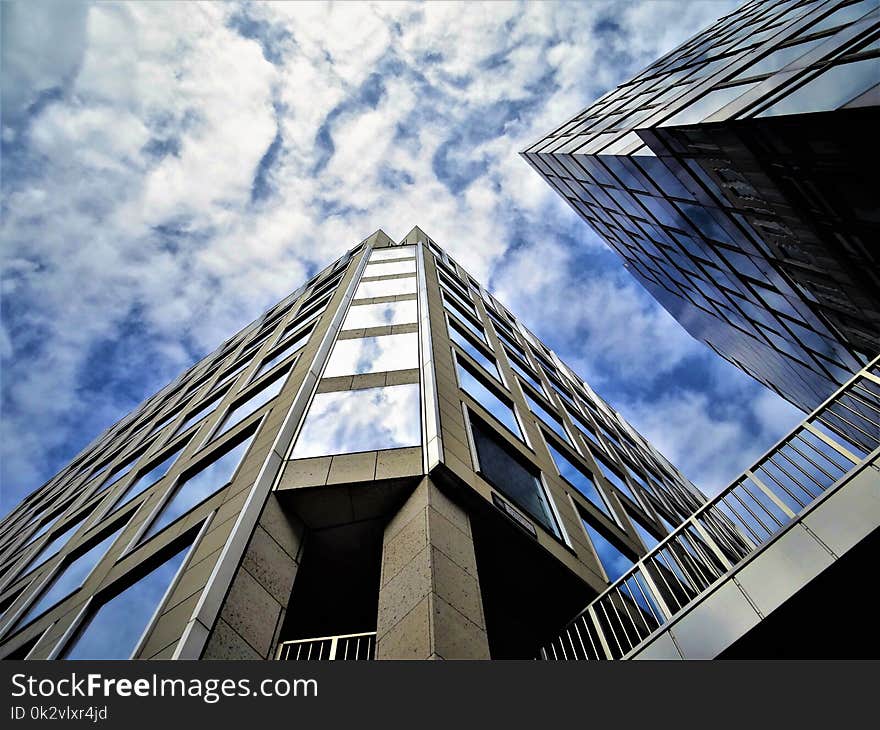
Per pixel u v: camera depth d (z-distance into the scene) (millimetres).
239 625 9242
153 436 27234
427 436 14172
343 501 12555
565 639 13445
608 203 22016
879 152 9398
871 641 7730
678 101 15500
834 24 11086
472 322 28156
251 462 14031
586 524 17703
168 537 13508
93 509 22219
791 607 7781
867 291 12562
